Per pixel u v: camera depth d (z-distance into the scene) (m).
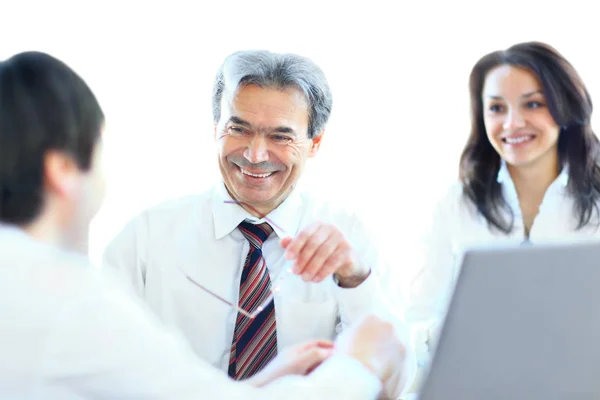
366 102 2.86
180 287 1.75
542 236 2.29
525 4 2.85
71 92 0.94
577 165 2.25
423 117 2.86
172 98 2.78
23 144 0.91
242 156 1.65
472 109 2.31
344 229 1.85
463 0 2.84
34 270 0.91
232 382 0.97
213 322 1.73
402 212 2.82
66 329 0.89
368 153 2.86
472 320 0.80
